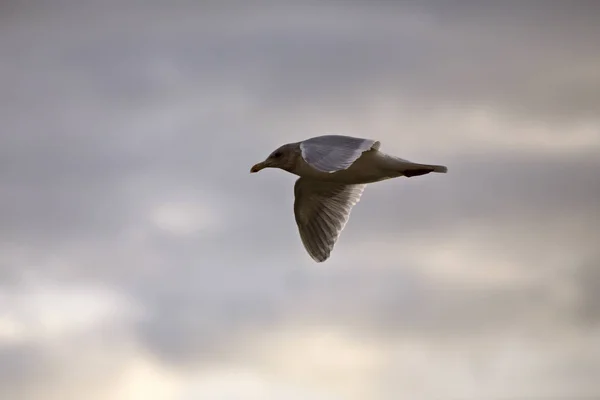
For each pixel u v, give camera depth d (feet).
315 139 44.55
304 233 57.06
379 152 49.16
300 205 56.29
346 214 55.98
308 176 51.83
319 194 55.72
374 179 50.44
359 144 43.75
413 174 49.37
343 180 50.98
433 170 48.98
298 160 51.44
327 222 56.34
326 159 42.80
